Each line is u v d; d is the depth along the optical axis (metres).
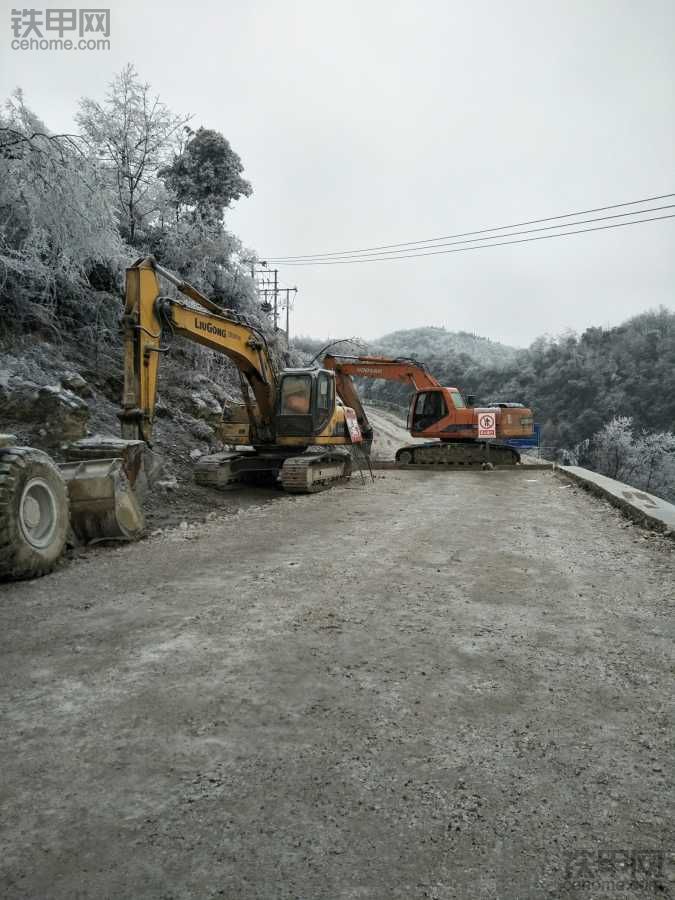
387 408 73.31
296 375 14.62
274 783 2.62
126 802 2.49
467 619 4.88
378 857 2.17
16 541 5.85
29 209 12.35
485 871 2.11
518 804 2.48
